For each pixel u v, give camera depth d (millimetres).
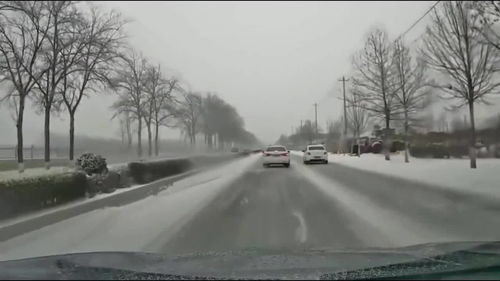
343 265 4824
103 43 24094
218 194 16125
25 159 31359
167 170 21453
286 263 4973
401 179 19266
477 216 10523
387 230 9273
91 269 4520
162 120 39938
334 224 10102
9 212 9578
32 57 21453
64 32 22375
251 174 25688
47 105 23219
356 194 15312
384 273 4426
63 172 13047
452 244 6414
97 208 12469
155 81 37781
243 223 10430
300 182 20281
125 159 35219
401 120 32312
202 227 9992
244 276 4227
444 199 13250
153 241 8609
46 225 10062
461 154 26812
